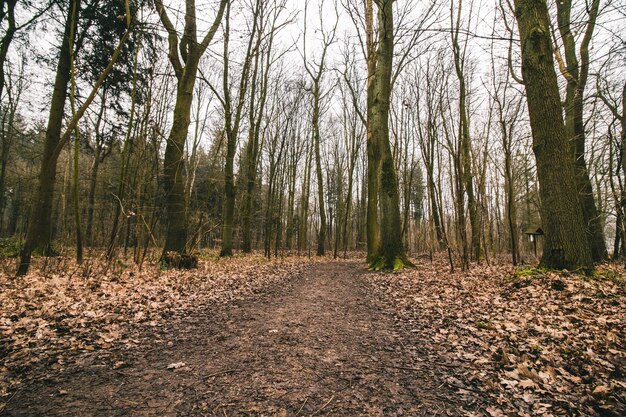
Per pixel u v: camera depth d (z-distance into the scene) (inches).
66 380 106.2
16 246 459.2
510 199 442.9
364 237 1343.5
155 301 221.5
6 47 375.9
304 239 1091.3
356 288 323.0
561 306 190.4
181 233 425.7
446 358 132.8
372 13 540.1
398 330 175.6
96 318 171.8
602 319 162.9
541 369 116.7
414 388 105.7
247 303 239.3
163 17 409.7
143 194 427.8
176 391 100.8
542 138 258.2
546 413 89.6
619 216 347.3
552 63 262.5
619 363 118.5
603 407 91.0
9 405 89.3
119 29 424.8
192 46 428.8
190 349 139.3
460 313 203.3
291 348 142.3
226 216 685.9
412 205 1642.5
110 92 523.2
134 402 93.4
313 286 333.1
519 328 161.5
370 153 544.1
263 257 697.0
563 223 247.6
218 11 454.0
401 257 464.4
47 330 146.6
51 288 230.1
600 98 360.5
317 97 904.9
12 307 175.9
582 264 239.1
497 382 109.5
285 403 94.5
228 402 94.3
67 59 427.8
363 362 128.2
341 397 98.9
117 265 354.9
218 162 922.1
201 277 340.2
